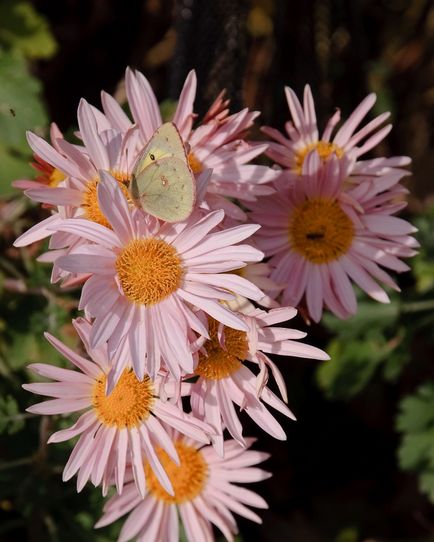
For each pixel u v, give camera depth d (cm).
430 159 78
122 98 62
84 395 47
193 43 58
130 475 49
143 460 50
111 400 47
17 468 54
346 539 64
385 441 67
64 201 45
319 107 65
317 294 49
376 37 79
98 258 44
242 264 45
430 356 67
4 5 64
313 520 65
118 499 50
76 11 72
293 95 50
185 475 51
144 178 44
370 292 49
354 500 66
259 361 46
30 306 56
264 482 65
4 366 55
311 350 46
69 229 44
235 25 58
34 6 71
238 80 58
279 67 63
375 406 67
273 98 63
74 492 55
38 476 54
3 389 54
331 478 66
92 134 46
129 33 73
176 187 43
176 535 51
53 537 55
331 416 67
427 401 59
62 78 72
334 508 65
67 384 47
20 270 57
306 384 66
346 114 69
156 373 44
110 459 47
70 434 47
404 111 79
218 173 47
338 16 67
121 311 45
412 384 67
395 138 78
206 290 45
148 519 51
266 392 47
